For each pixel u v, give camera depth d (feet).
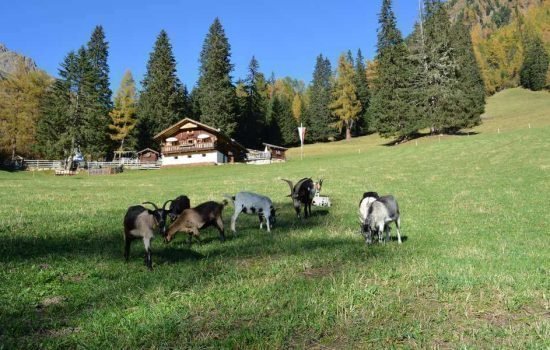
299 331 21.89
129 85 364.38
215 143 231.09
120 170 222.28
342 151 269.23
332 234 47.62
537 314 24.63
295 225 53.67
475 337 21.44
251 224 53.78
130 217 33.96
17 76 273.95
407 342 20.80
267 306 24.99
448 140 195.62
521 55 498.69
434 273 31.32
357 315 23.80
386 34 279.49
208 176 152.87
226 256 37.29
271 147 257.14
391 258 36.45
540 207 66.39
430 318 23.58
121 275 31.50
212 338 21.01
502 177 103.30
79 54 251.39
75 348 20.45
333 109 371.56
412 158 159.43
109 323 22.97
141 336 21.44
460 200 76.18
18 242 39.93
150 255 33.35
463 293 27.53
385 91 265.34
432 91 238.27
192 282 29.63
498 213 63.00
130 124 291.58
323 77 443.32
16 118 263.90
